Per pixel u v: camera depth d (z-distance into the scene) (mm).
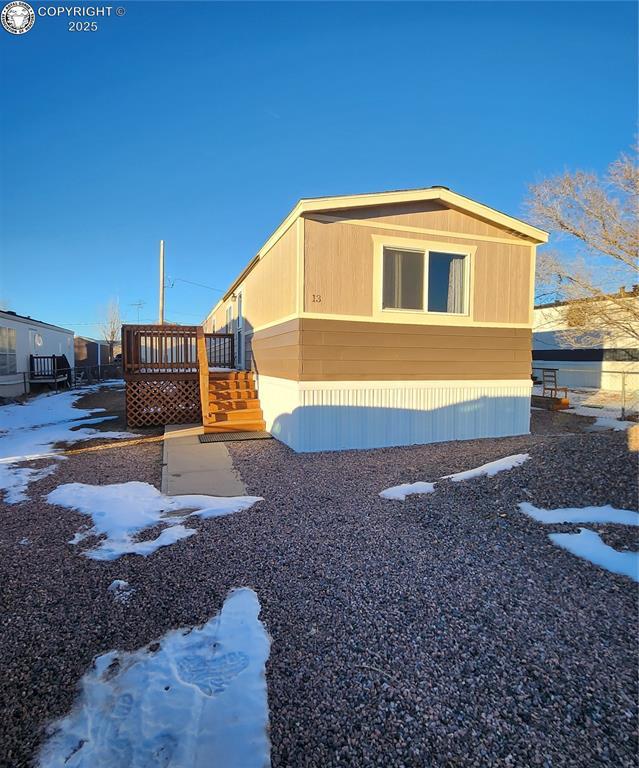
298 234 6738
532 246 8203
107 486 5184
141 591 2805
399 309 7359
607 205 15297
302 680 2010
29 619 2516
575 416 12125
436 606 2582
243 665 2107
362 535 3605
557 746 1650
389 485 4969
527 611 2518
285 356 7512
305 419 6855
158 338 10055
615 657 2123
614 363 18031
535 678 1996
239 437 8070
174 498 4645
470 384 7879
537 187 16469
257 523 3902
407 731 1732
